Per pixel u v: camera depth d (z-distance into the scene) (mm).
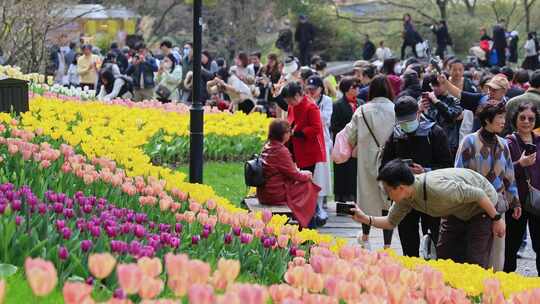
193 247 9844
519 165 12828
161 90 28922
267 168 15297
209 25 58719
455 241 11242
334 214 18312
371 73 21469
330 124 18391
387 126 14305
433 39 64062
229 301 5766
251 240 10094
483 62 48094
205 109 24562
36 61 33094
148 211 11258
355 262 8508
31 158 13039
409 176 10680
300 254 10023
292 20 64250
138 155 14703
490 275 9672
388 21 67750
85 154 15742
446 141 12953
